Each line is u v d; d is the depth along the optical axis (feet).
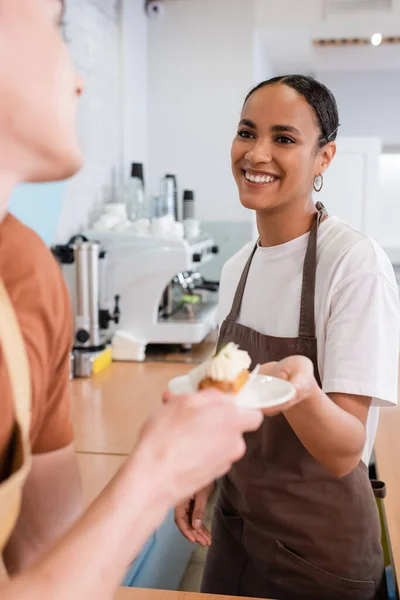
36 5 1.59
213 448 1.76
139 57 11.62
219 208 11.96
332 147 4.33
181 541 6.39
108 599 1.61
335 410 3.32
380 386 3.61
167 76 11.89
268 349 4.22
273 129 4.00
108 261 8.93
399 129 17.22
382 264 3.83
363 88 17.21
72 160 1.71
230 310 4.71
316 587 4.29
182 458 1.72
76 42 9.05
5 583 1.57
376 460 5.84
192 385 2.71
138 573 5.08
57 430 2.23
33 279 1.91
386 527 4.77
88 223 9.98
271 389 2.62
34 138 1.61
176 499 1.73
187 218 11.10
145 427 1.78
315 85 4.13
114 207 9.74
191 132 11.91
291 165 4.01
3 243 1.93
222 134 11.80
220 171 11.88
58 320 1.98
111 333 9.09
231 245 12.00
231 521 4.64
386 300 3.75
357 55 15.43
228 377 2.59
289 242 4.27
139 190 10.41
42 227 7.33
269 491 4.29
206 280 11.38
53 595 1.51
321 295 3.98
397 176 18.39
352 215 15.62
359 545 4.22
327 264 3.99
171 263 8.82
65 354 2.13
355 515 4.18
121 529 1.62
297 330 4.16
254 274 4.52
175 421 1.76
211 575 4.82
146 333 9.08
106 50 10.37
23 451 1.60
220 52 11.63
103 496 1.68
